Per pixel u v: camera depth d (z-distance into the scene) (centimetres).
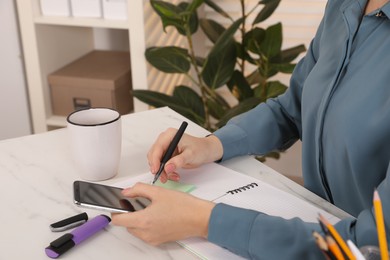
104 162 106
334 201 107
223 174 109
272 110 127
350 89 96
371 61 94
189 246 88
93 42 252
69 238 88
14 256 86
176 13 190
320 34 121
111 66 227
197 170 111
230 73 208
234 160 118
